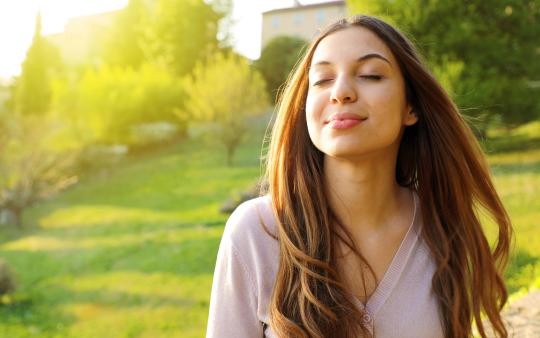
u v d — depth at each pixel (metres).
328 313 1.22
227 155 18.06
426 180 1.44
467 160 1.45
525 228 7.50
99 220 14.55
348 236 1.30
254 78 18.02
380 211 1.33
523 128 14.06
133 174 18.14
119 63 25.25
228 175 16.12
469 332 1.37
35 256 12.70
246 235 1.31
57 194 17.36
